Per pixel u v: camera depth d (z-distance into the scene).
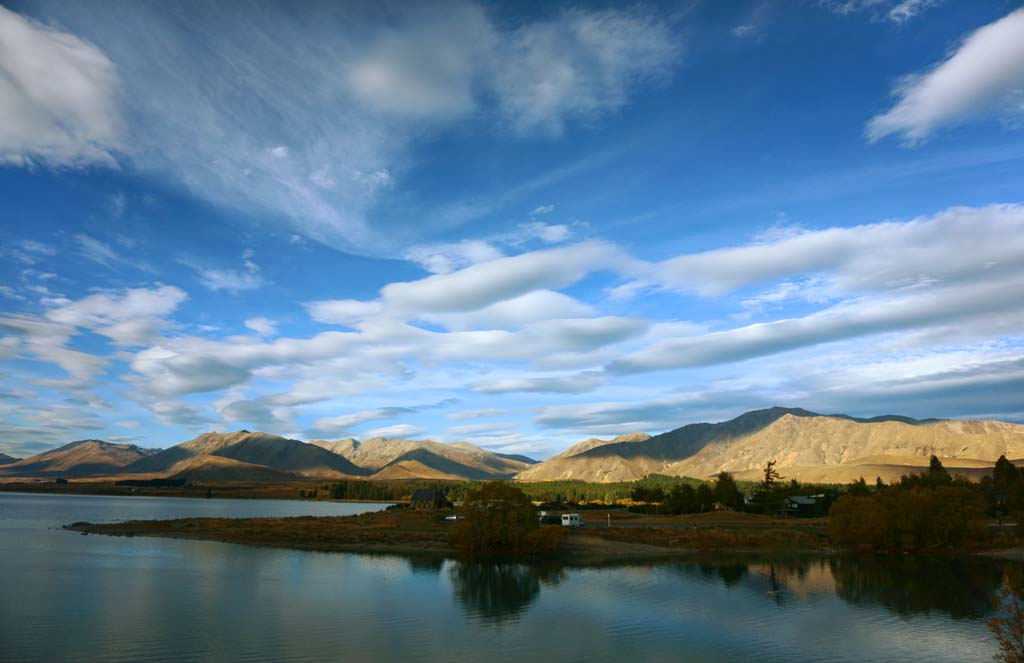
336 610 44.88
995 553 81.19
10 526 115.81
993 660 34.62
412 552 81.25
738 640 38.25
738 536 88.62
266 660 32.38
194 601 46.50
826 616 45.00
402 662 32.72
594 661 33.50
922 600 51.25
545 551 79.81
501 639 37.75
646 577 62.66
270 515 181.75
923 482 145.75
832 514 88.81
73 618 40.00
